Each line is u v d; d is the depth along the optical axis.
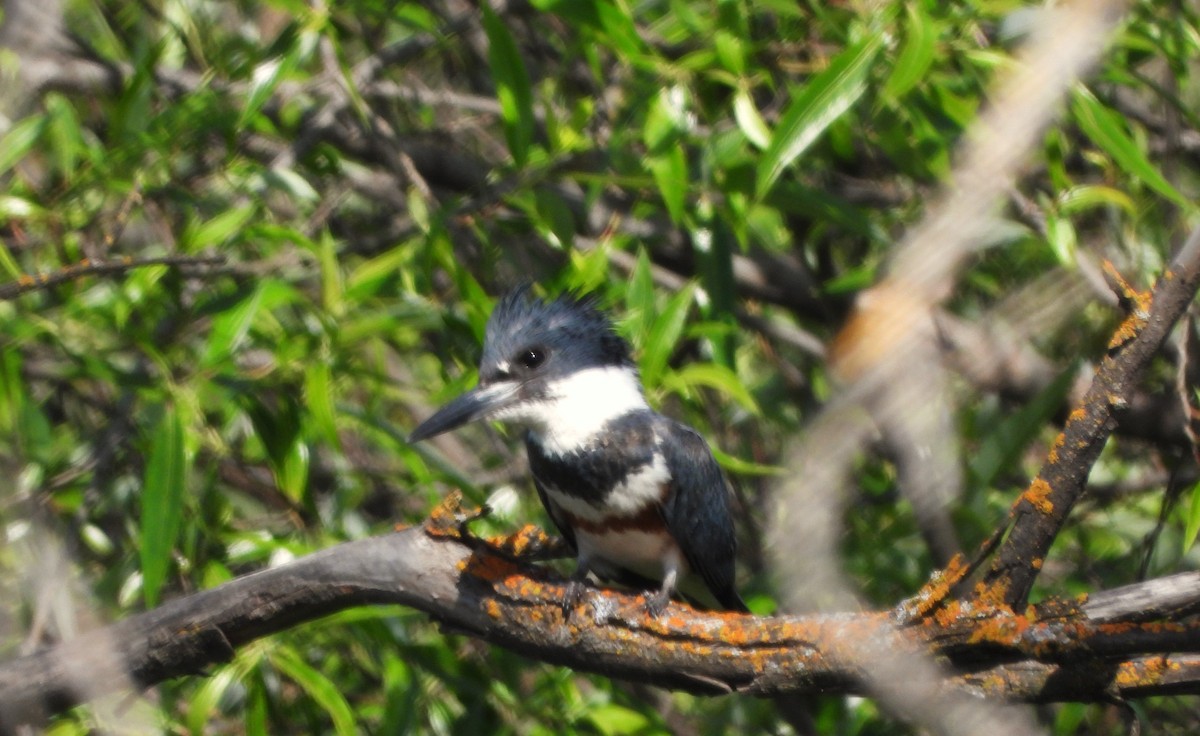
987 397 4.18
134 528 6.56
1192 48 6.75
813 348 7.38
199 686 6.08
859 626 4.14
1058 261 5.52
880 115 5.87
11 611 5.30
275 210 8.29
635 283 6.29
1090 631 3.85
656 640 4.46
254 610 4.70
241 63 7.07
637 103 6.30
